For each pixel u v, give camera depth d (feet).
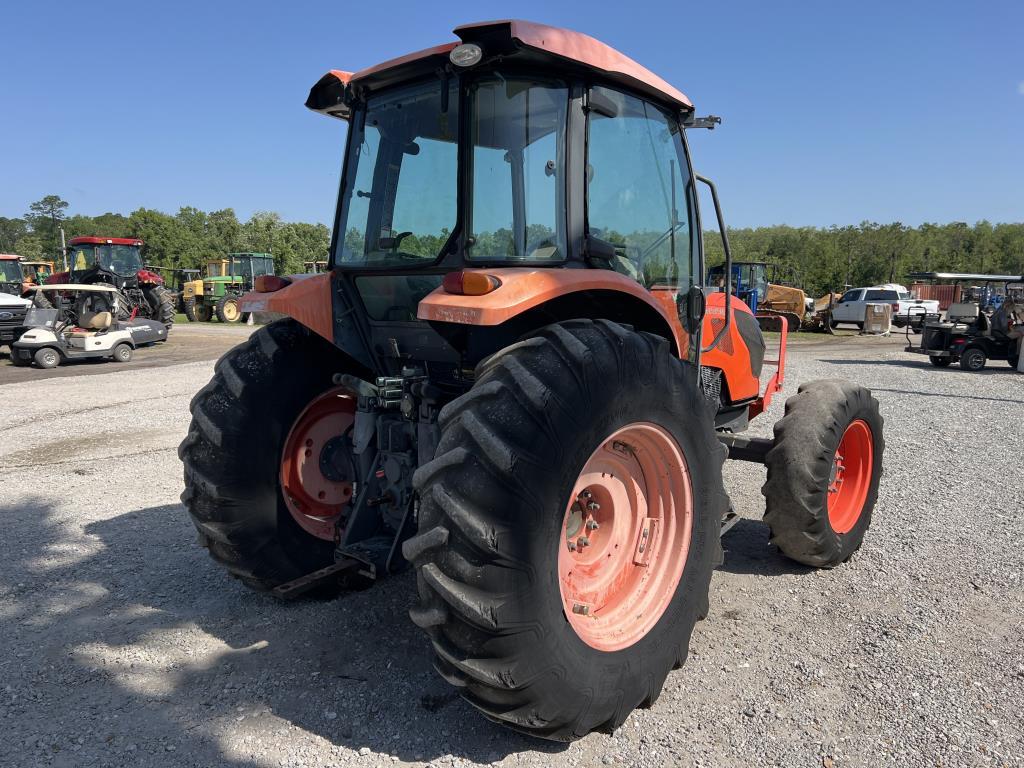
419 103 9.34
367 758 7.53
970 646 10.04
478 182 8.64
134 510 15.81
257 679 9.00
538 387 7.04
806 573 12.66
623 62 9.05
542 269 7.93
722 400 14.49
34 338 43.57
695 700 8.73
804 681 9.14
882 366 48.32
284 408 10.60
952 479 18.84
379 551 9.90
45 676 9.04
